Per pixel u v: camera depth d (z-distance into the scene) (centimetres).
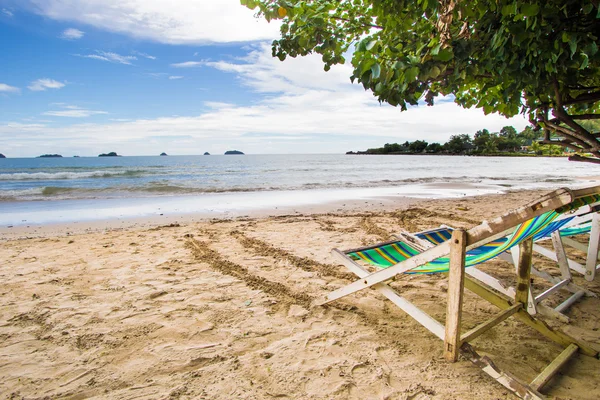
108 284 407
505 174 2656
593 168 3725
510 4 198
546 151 9600
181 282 413
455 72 237
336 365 248
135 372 242
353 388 223
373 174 2716
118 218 835
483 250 297
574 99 288
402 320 320
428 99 274
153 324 311
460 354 232
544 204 180
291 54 334
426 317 249
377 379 231
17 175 2211
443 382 228
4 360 257
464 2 208
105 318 323
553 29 210
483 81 312
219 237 632
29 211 932
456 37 223
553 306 347
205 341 283
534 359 255
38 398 216
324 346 274
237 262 488
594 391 218
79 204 1059
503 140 12556
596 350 262
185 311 337
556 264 466
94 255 523
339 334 293
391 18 256
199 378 235
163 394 219
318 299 340
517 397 213
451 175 2542
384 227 713
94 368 247
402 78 222
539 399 200
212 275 437
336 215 855
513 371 240
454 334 228
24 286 400
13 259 503
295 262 488
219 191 1436
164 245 579
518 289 274
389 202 1089
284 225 737
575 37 194
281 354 263
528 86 270
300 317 325
